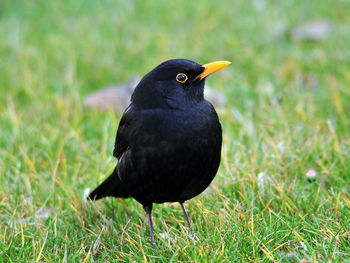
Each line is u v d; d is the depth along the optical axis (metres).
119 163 7.84
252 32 16.77
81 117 12.44
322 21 16.91
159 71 7.46
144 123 7.35
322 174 9.36
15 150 11.15
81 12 18.95
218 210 8.49
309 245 7.32
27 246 8.05
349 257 7.16
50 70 14.77
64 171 10.25
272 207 8.70
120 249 8.09
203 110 7.46
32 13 18.98
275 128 11.21
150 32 16.97
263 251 7.45
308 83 13.47
